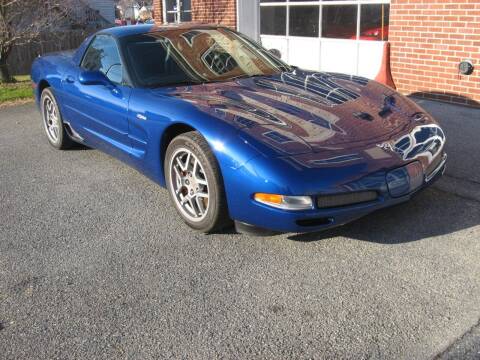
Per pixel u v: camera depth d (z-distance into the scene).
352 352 2.54
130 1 65.50
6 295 3.16
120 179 5.12
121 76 4.59
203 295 3.08
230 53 4.86
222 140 3.41
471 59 6.85
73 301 3.08
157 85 4.39
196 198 3.76
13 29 13.62
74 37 20.83
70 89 5.35
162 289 3.16
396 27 7.77
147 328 2.80
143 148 4.27
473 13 6.68
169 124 3.84
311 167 3.19
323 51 9.55
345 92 4.18
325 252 3.50
